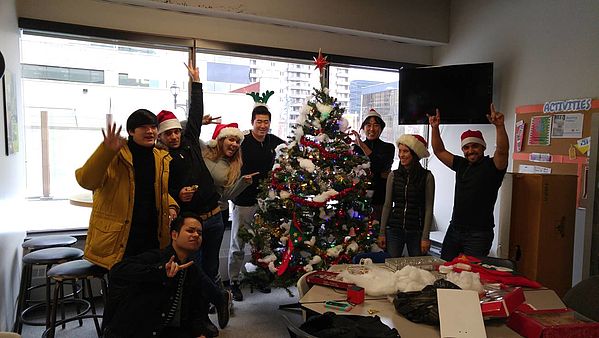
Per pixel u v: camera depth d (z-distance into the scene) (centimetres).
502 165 280
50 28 331
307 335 142
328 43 440
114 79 371
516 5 394
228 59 407
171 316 195
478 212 287
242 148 353
